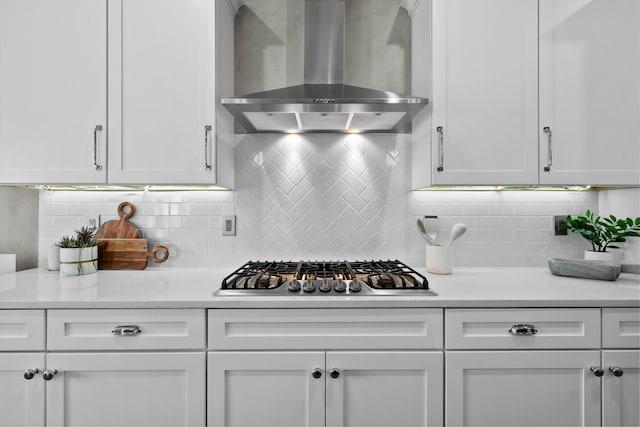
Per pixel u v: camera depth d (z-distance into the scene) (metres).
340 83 1.87
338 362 1.31
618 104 1.70
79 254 1.78
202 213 2.03
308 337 1.32
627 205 1.87
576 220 1.92
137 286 1.54
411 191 2.06
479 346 1.33
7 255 1.80
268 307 1.32
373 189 2.05
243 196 2.04
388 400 1.32
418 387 1.33
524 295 1.38
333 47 1.87
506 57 1.69
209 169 1.68
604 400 1.32
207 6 1.67
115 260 1.94
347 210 2.05
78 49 1.67
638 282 1.62
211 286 1.54
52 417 1.29
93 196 2.01
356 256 2.05
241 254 2.04
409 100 1.56
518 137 1.70
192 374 1.30
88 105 1.67
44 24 1.66
